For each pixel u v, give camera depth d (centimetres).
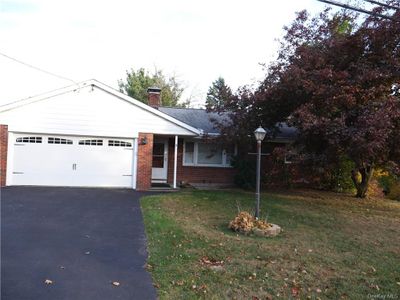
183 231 909
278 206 1330
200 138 1919
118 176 1717
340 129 1041
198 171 2003
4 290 552
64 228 932
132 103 1700
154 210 1173
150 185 1720
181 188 1789
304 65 1256
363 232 993
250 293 567
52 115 1641
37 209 1142
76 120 1662
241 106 1573
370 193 1878
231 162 1922
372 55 1200
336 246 840
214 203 1330
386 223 1134
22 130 1616
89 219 1041
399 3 1122
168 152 1978
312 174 1905
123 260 711
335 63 1250
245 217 944
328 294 576
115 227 961
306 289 591
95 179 1698
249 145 1689
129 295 555
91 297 544
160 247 786
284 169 1909
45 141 1652
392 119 1048
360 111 1076
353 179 1752
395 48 1163
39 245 784
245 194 1591
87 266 671
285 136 1917
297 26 1433
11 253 723
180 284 592
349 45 1220
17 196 1352
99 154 1700
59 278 610
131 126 1708
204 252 751
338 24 1422
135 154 1714
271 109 1491
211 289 575
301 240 877
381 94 1125
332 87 1106
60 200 1311
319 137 1234
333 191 1900
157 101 2206
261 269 666
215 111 1633
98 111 1678
